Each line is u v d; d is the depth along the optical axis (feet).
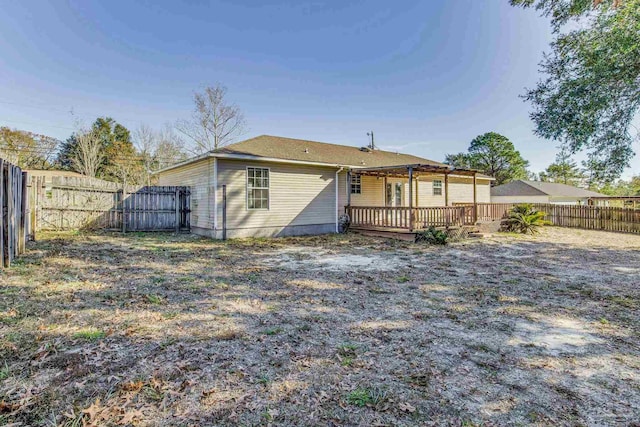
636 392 7.77
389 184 53.93
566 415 6.88
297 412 6.94
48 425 6.38
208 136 98.58
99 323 11.75
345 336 11.03
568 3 27.37
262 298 15.29
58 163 112.37
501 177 129.29
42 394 7.41
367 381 8.21
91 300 14.25
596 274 20.62
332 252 28.45
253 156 37.04
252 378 8.29
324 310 13.70
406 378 8.36
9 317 11.97
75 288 15.92
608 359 9.51
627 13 22.84
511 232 45.42
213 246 30.81
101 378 8.14
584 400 7.45
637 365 9.15
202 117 97.14
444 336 11.11
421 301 15.03
